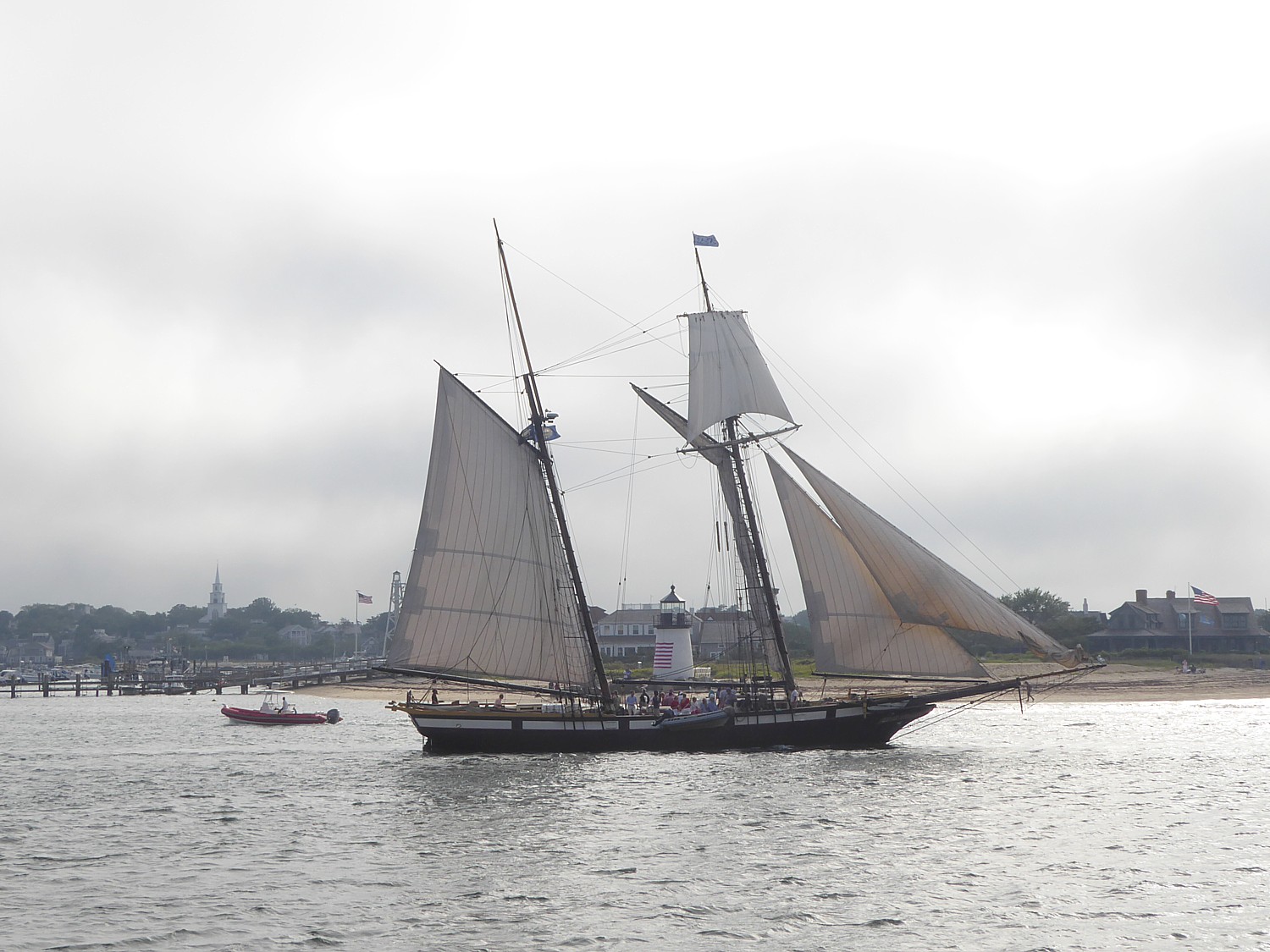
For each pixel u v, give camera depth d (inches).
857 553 2709.2
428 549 2714.1
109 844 1750.7
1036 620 7416.3
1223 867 1512.1
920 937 1226.6
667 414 3208.7
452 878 1492.4
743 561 2997.0
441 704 2812.5
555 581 2883.9
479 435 2778.1
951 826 1801.2
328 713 4426.7
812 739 2815.0
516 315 2881.4
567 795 2140.7
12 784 2453.2
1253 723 3774.6
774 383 3058.6
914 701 2787.9
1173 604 7298.2
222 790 2320.4
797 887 1425.9
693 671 4087.1
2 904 1382.9
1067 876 1469.0
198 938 1243.8
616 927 1268.5
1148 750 2881.4
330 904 1373.0
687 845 1678.2
